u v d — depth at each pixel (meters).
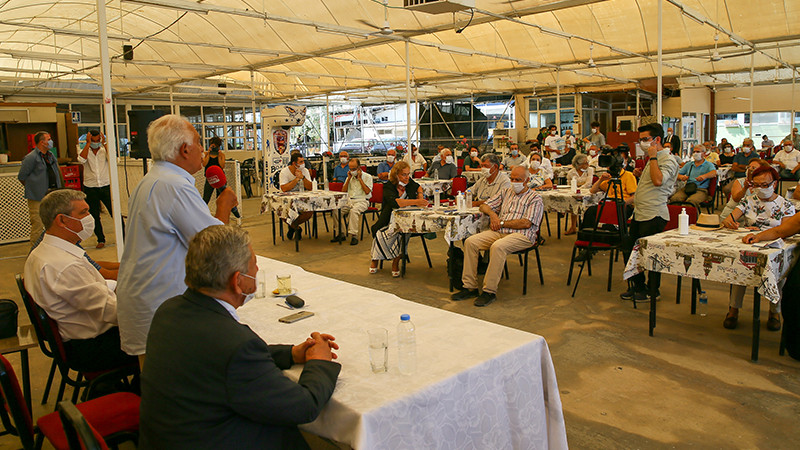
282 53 11.84
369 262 6.59
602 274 5.77
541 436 1.98
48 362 3.73
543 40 13.71
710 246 3.49
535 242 5.04
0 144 12.16
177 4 7.50
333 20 10.80
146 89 17.17
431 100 22.84
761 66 16.36
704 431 2.66
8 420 2.19
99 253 7.49
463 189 8.71
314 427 1.60
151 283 2.09
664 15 11.63
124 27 12.31
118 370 2.51
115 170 5.05
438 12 5.53
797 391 3.04
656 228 4.57
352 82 18.94
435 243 7.70
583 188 7.34
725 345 3.73
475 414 1.73
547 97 20.17
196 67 12.77
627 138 12.60
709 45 12.38
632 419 2.79
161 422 1.45
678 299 4.71
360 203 7.80
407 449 1.54
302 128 25.61
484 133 21.77
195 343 1.45
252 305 2.49
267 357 1.49
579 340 3.90
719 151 15.25
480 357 1.79
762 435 2.61
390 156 10.53
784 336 3.50
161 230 2.07
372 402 1.50
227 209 2.77
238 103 20.30
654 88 18.25
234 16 11.23
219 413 1.43
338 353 1.88
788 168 10.86
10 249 7.82
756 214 4.13
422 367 1.72
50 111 12.52
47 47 14.45
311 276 3.04
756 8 10.87
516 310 4.61
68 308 2.49
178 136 2.11
